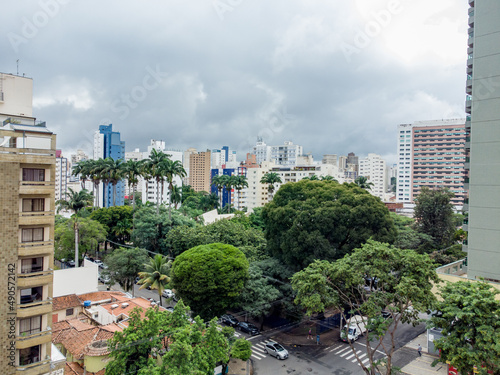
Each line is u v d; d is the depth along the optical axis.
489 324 22.84
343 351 40.16
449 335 24.69
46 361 24.30
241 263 38.97
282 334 44.88
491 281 39.47
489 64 40.62
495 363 21.77
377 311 27.14
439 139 146.62
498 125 39.72
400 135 153.50
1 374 23.00
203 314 39.34
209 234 56.75
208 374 26.28
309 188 49.47
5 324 23.22
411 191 151.75
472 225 41.25
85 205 85.88
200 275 36.84
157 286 44.66
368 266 27.50
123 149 123.31
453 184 144.38
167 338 26.69
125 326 34.25
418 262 26.50
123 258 51.19
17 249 23.72
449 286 26.23
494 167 39.88
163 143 155.38
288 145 170.62
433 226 67.00
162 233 66.56
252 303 39.91
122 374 23.75
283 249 43.88
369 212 42.84
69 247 63.56
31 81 35.38
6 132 24.67
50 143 26.55
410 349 40.31
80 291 43.97
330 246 41.59
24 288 24.56
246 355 33.69
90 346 30.14
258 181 136.50
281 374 35.00
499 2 40.28
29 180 25.02
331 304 28.91
